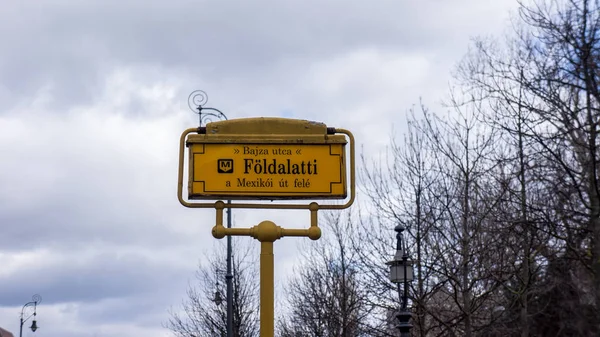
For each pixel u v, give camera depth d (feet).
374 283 76.54
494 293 73.82
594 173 56.13
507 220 66.90
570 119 61.57
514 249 68.33
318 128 31.37
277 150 31.07
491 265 68.74
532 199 68.28
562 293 68.80
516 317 71.51
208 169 30.73
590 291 66.23
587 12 59.57
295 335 111.96
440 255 67.36
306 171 31.04
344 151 31.27
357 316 84.79
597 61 59.16
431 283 74.74
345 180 31.09
